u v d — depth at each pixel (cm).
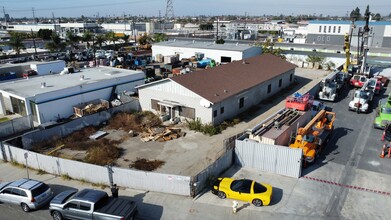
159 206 1792
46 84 3659
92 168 2030
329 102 3956
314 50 7381
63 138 2797
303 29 13025
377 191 1931
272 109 3625
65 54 7656
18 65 4725
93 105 3456
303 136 2297
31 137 2623
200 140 2734
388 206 1783
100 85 3728
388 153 2405
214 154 2455
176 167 2267
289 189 1948
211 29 17100
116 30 15975
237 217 1686
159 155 2464
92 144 2667
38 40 11594
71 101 3403
